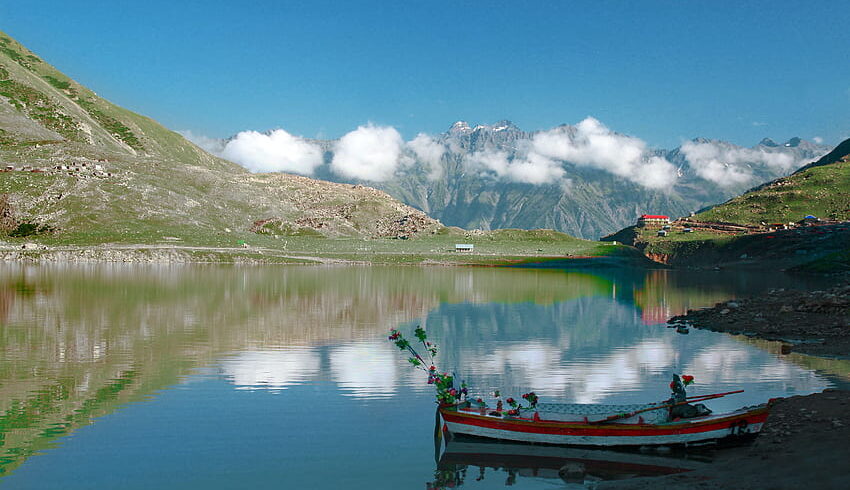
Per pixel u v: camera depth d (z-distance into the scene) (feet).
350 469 66.95
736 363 122.11
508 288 351.67
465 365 121.80
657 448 71.92
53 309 200.44
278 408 89.20
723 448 71.87
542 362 125.29
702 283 443.32
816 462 61.36
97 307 208.23
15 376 106.63
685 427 71.51
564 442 74.13
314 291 296.51
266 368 115.85
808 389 99.35
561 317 207.62
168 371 111.96
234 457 70.08
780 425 76.38
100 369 112.78
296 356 128.16
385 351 135.64
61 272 386.52
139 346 136.67
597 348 142.20
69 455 70.18
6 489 60.75
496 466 67.82
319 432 78.89
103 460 68.74
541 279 463.01
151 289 282.15
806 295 202.49
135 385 101.60
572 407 80.43
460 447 74.08
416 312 217.15
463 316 207.51
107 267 456.04
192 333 156.15
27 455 70.13
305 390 99.60
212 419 83.97
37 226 654.53
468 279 433.89
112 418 83.82
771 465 62.49
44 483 62.39
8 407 88.17
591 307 245.45
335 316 200.03
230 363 119.85
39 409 87.51
